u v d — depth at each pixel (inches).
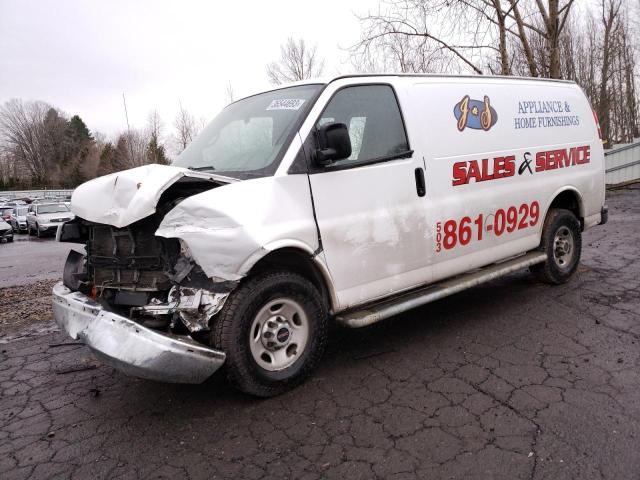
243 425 131.2
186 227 128.9
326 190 148.9
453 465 109.0
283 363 145.6
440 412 131.3
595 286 235.0
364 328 199.0
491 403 134.2
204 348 126.8
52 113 3828.7
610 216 458.9
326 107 155.6
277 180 140.4
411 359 166.2
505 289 239.5
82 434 132.2
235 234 126.9
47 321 243.1
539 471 105.3
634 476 102.0
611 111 1143.0
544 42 556.7
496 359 161.9
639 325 183.6
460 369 156.3
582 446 112.8
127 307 144.6
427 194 172.7
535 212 215.0
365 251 157.1
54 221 1005.8
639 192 620.7
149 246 140.1
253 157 152.8
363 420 129.8
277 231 135.0
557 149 224.1
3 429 137.6
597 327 183.9
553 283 236.4
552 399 134.2
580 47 1029.2
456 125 184.7
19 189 3115.2
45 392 160.2
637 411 126.0
